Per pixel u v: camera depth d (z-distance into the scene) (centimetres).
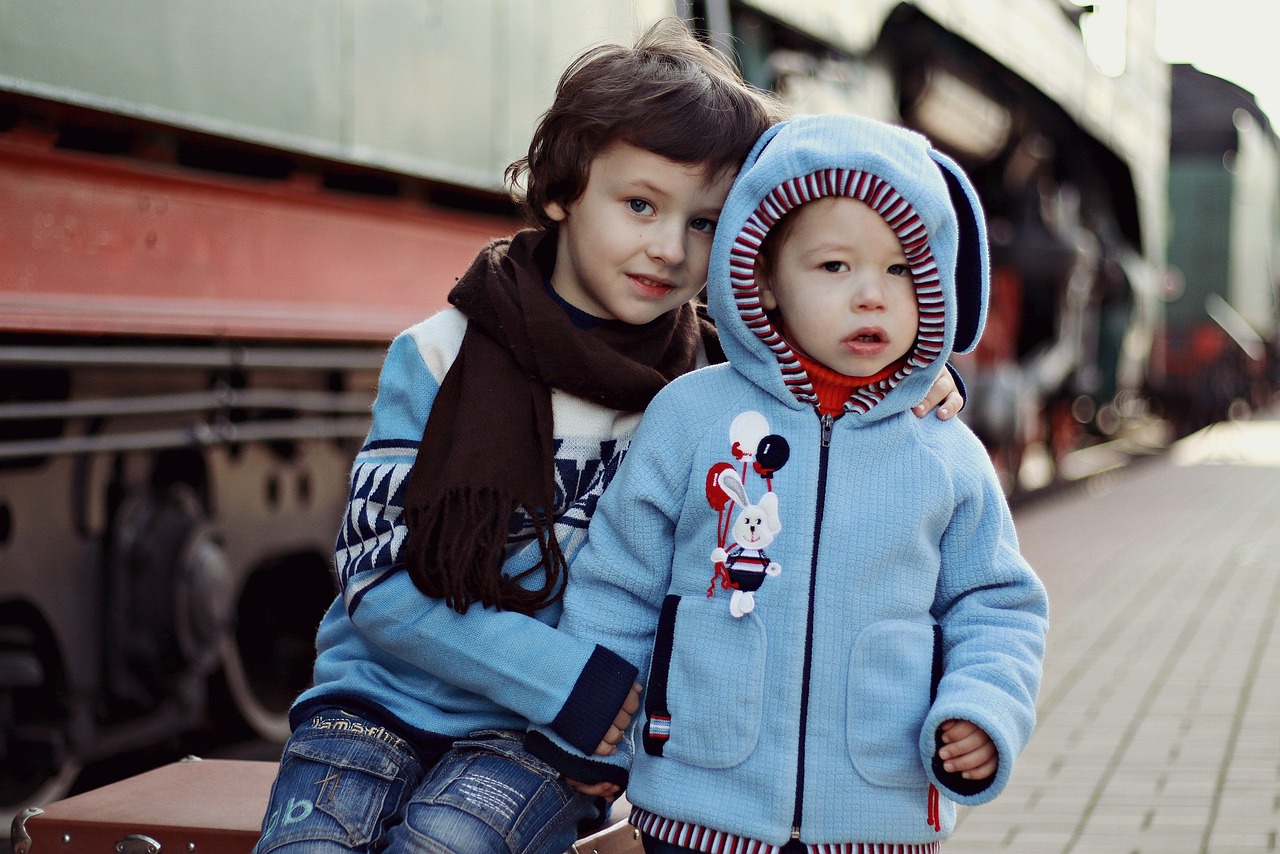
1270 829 360
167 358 324
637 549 186
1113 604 701
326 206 370
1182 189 2175
